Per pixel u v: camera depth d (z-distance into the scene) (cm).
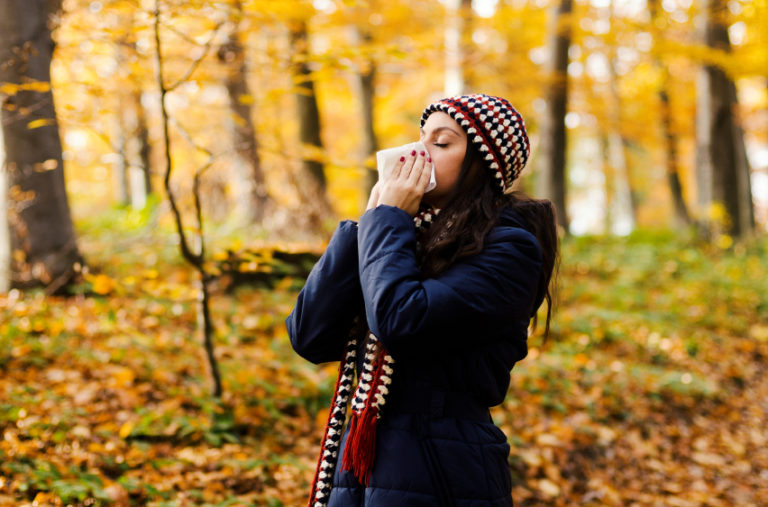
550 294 174
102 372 409
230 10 329
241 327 535
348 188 1512
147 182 1453
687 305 844
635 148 2102
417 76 1589
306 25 472
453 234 144
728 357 698
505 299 140
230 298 591
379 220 143
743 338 776
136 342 456
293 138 1216
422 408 144
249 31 393
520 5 1082
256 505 297
